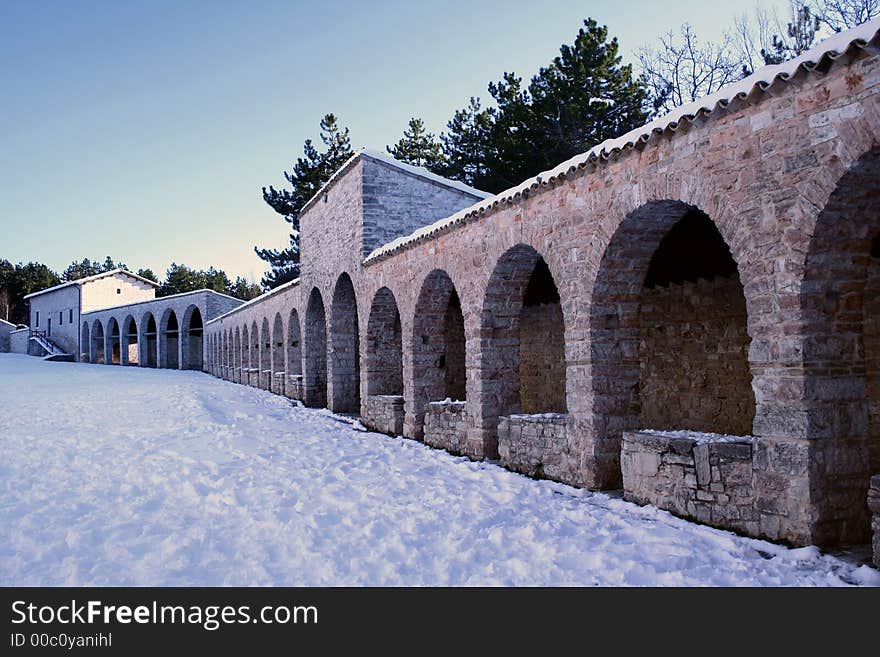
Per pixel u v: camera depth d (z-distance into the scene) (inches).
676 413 430.9
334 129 1428.4
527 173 898.7
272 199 1428.4
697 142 245.8
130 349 2102.6
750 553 208.8
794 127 209.2
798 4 759.1
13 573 207.2
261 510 285.0
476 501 295.9
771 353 217.8
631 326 310.5
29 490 317.1
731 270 386.9
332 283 724.0
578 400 315.3
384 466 393.4
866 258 213.5
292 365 929.5
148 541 238.7
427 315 504.4
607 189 293.4
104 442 462.9
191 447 451.5
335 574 206.7
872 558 196.5
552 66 888.9
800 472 208.2
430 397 506.9
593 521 255.3
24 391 860.6
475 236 406.9
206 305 1594.5
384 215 634.8
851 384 213.9
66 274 3142.2
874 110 184.1
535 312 602.2
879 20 181.8
